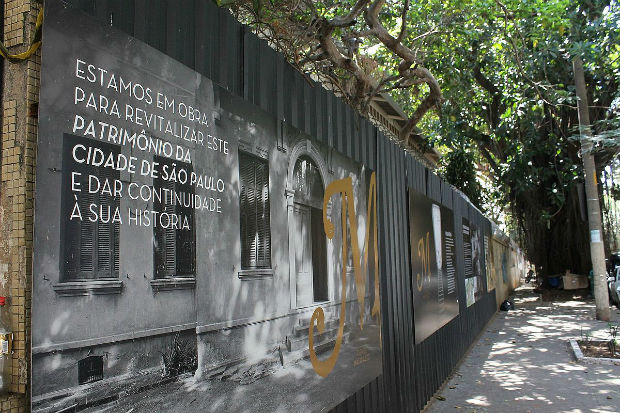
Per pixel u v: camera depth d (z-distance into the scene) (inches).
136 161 94.7
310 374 155.3
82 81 85.4
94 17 88.7
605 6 613.9
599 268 625.3
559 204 881.5
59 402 77.7
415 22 453.4
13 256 79.7
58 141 80.4
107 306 86.4
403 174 281.3
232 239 122.0
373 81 377.4
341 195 195.2
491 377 350.3
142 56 99.0
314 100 180.1
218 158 120.0
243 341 123.3
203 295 109.8
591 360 390.3
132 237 92.1
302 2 238.4
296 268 153.9
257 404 126.6
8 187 80.7
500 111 862.5
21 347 77.8
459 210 430.9
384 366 221.5
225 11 130.8
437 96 393.1
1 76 83.3
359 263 204.5
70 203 81.4
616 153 725.3
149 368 94.0
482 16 470.6
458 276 402.0
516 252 1477.6
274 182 145.9
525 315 704.4
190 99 112.0
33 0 83.8
